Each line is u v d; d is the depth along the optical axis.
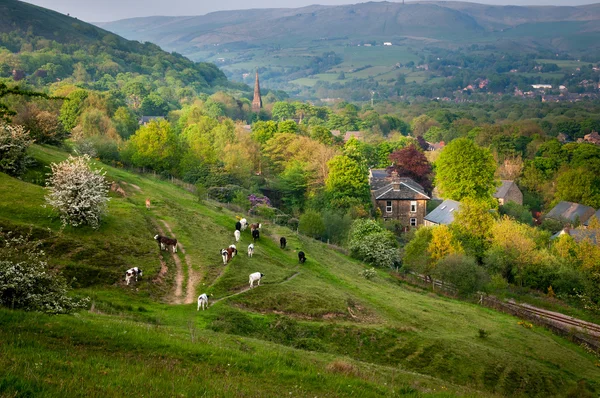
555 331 58.47
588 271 76.31
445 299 65.50
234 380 22.42
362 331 43.50
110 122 125.69
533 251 78.81
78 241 44.28
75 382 18.09
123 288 40.47
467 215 82.38
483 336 49.62
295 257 60.88
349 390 24.55
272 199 116.69
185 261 48.81
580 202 127.12
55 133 83.00
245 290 45.75
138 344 25.08
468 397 28.86
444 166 115.06
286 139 142.00
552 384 44.19
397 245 83.69
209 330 35.59
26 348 20.92
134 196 65.88
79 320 26.88
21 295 27.31
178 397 18.72
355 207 100.81
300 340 40.12
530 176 148.88
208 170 100.69
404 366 41.00
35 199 49.34
